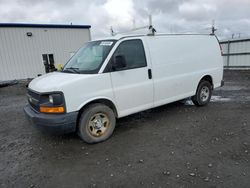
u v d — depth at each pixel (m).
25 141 4.45
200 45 5.87
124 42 4.38
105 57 4.16
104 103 4.28
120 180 2.94
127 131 4.69
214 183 2.77
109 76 4.14
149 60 4.71
